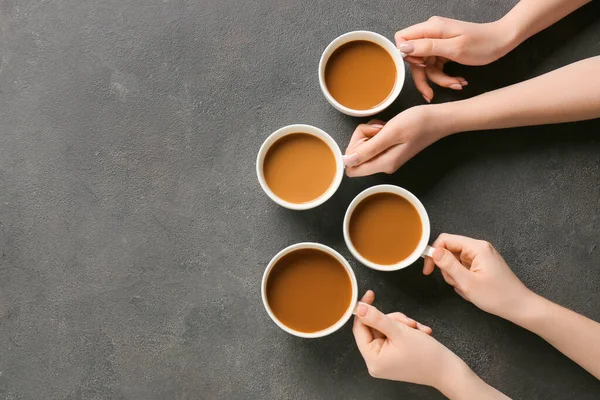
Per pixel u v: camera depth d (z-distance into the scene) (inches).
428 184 39.6
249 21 39.9
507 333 39.0
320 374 39.0
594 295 39.3
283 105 39.8
